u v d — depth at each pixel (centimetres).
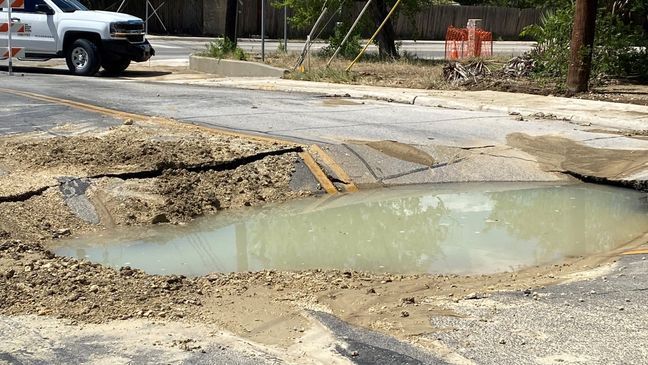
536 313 553
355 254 737
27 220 761
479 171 1023
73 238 750
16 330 500
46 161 899
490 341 500
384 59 2372
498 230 820
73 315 529
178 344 485
